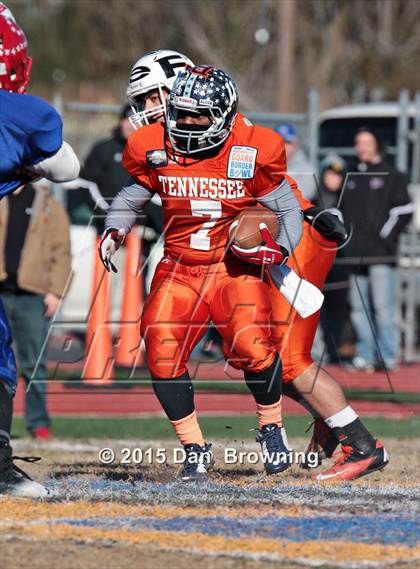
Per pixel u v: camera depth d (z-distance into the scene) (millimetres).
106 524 14508
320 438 19094
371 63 94688
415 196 39969
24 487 15914
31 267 25609
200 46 95500
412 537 14039
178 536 13953
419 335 42438
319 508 15625
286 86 84188
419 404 30328
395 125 45375
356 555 13227
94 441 24531
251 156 17000
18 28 15477
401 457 21844
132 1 100625
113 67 105688
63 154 15391
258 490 16953
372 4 95438
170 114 16891
